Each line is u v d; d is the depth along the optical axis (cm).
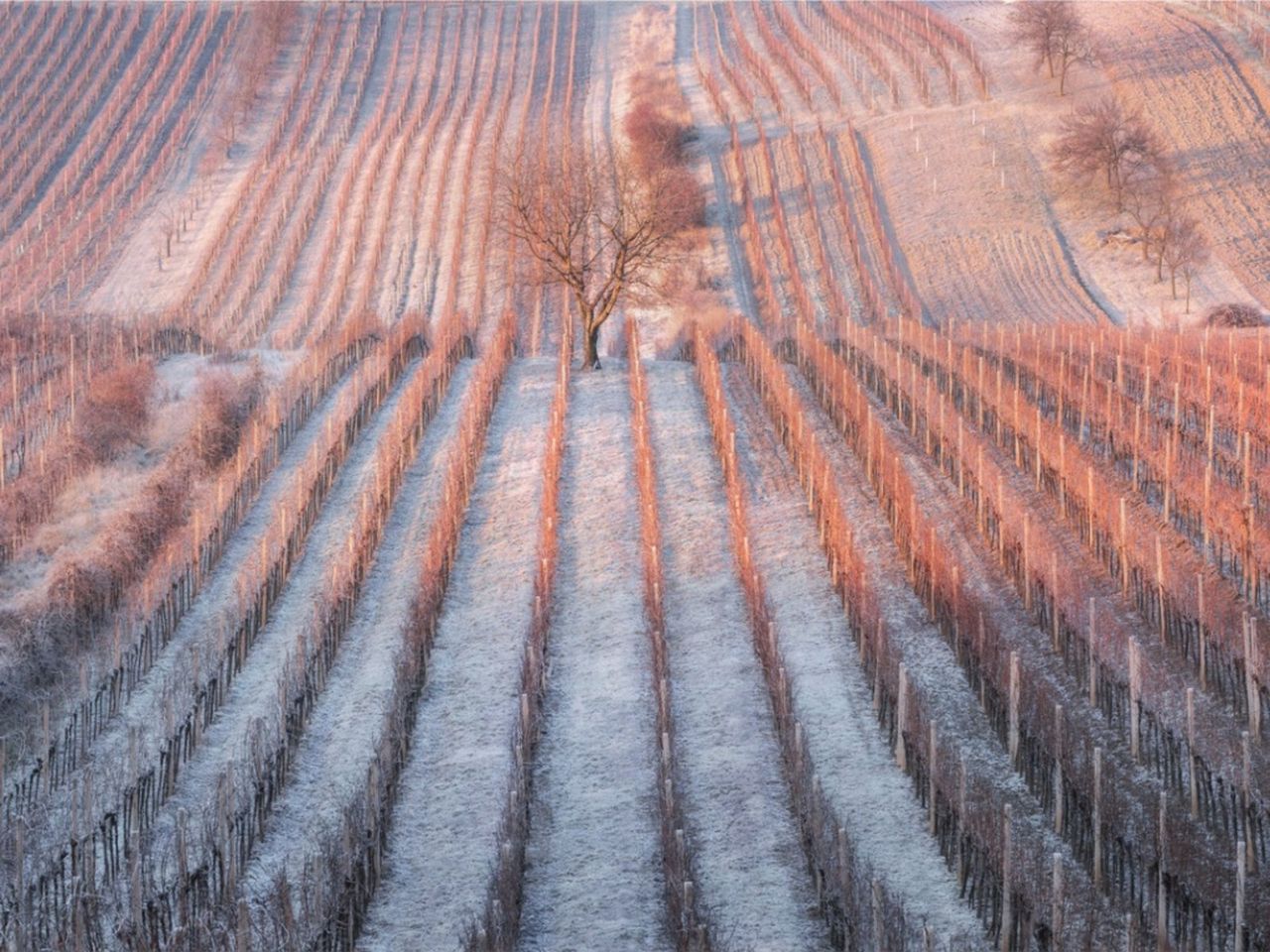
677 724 3778
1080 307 9325
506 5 16100
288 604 4462
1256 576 3981
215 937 2788
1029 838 3095
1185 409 5419
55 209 11656
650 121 11931
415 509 5216
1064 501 4638
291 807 3438
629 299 9431
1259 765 3234
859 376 6594
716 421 5797
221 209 11525
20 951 2770
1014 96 12656
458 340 7300
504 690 3988
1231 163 11062
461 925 3012
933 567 4112
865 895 2805
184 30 15150
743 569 4450
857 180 11456
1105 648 3628
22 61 14425
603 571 4662
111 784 3388
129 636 4088
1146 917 2844
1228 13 13812
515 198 7881
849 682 3909
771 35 14625
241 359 6762
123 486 5244
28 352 6681
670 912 2920
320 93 14000
